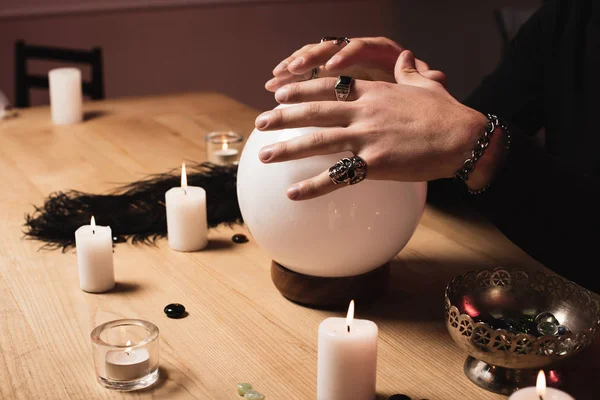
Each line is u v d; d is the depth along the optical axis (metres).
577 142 1.32
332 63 0.99
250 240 1.17
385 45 1.04
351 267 0.91
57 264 1.08
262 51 3.70
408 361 0.83
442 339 0.88
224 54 3.62
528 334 0.75
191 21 3.50
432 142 0.79
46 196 1.34
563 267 0.88
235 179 1.32
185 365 0.82
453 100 0.83
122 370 0.77
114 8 3.31
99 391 0.77
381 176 0.80
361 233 0.87
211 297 0.98
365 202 0.86
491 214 0.86
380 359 0.83
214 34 3.57
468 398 0.76
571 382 0.78
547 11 1.41
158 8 3.41
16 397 0.76
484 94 1.44
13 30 3.18
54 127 1.83
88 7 3.27
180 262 1.08
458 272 1.04
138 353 0.78
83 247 0.97
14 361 0.83
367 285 0.94
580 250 0.85
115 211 1.21
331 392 0.74
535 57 1.41
